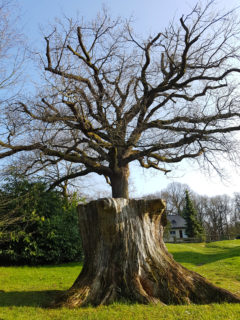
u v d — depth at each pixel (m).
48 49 11.32
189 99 12.84
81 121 11.08
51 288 8.56
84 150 13.79
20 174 14.04
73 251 14.62
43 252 13.91
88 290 6.44
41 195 14.91
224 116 11.40
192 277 6.84
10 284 9.14
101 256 6.94
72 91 10.59
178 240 46.12
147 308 5.61
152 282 6.52
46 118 10.73
